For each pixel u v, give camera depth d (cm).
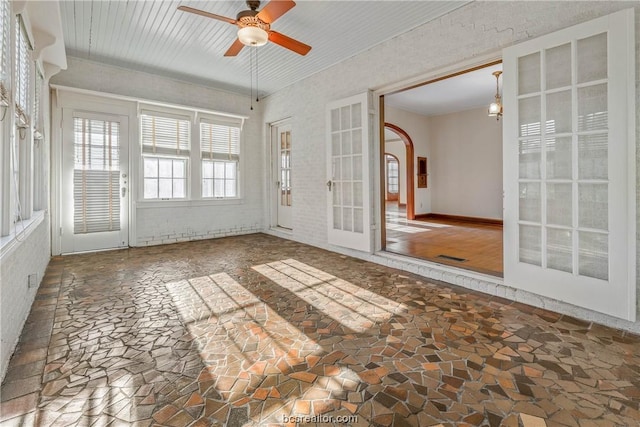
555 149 245
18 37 227
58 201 426
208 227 571
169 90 518
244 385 157
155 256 431
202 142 559
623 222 209
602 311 220
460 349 189
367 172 402
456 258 388
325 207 481
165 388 154
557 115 243
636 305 210
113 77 466
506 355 183
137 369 170
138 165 491
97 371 168
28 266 245
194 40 380
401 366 172
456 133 805
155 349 191
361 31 352
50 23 277
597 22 216
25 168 270
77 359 179
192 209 552
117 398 147
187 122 540
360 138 411
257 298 275
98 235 461
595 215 226
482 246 465
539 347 191
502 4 272
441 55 320
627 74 205
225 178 595
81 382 158
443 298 274
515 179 266
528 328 217
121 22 337
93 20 333
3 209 193
